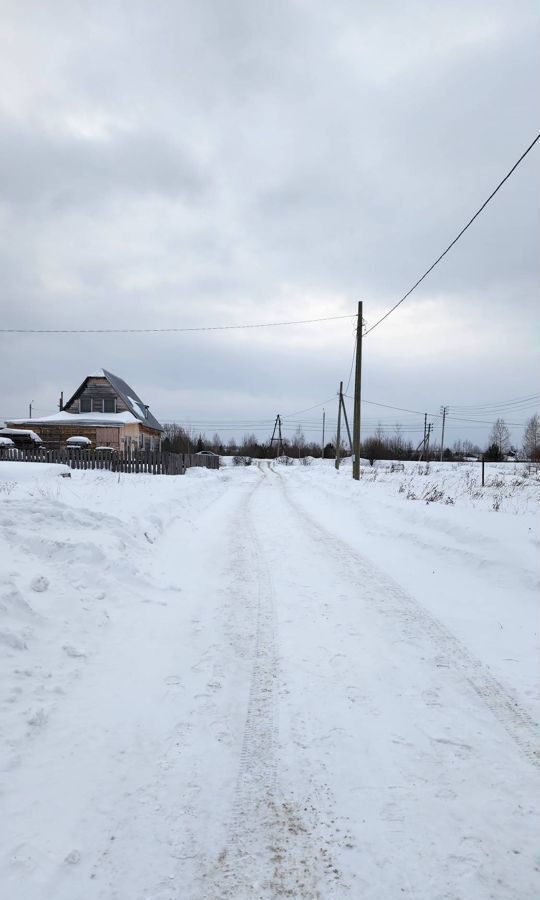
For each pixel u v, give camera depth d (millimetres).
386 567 7113
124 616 5055
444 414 82500
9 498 8383
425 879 2084
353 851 2240
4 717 3131
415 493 16156
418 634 4695
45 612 4539
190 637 4641
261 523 11266
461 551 7344
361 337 21750
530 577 6047
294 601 5625
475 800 2547
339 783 2688
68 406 40500
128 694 3602
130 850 2242
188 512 12016
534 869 2129
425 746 3006
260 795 2602
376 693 3627
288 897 2014
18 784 2615
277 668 4008
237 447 102188
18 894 1981
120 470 23000
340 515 12586
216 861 2193
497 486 19875
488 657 4223
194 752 2951
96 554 6020
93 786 2645
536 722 3270
